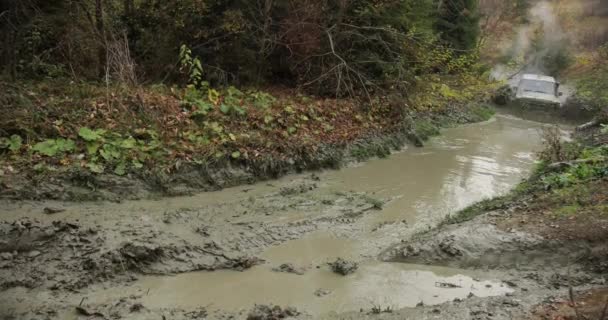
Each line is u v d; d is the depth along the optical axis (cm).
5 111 877
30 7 1210
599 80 2117
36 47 1219
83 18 1262
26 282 588
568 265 665
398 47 1549
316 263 698
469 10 2486
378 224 840
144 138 955
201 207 838
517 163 1291
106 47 1160
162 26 1396
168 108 1052
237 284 635
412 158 1277
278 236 764
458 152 1374
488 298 590
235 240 733
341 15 1461
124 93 1041
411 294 627
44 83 1059
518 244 704
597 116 1681
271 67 1521
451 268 691
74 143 879
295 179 1033
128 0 1416
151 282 625
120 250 646
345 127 1274
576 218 738
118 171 862
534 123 1928
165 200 859
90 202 808
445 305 576
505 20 3559
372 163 1201
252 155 1010
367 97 1428
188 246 695
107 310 554
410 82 1537
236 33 1402
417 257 711
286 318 557
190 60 1266
